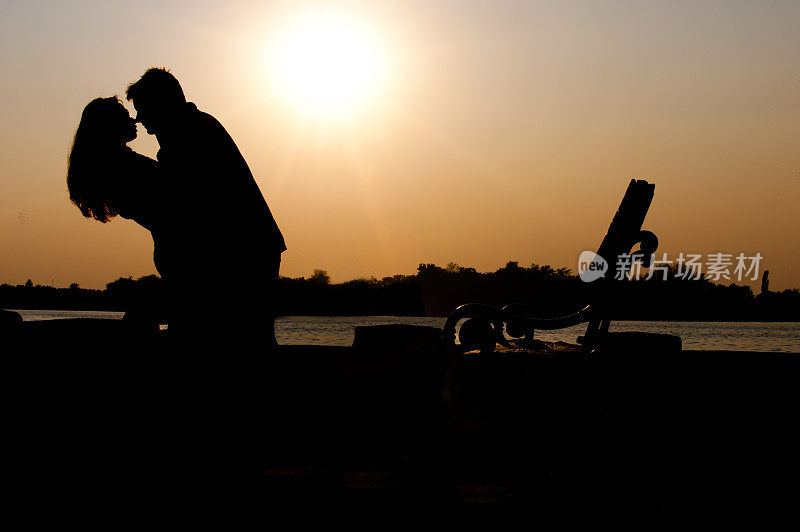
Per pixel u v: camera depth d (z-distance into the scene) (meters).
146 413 5.75
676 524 4.71
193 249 5.46
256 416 5.44
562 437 6.64
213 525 4.72
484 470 5.91
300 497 5.19
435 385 7.02
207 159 5.51
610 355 7.00
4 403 5.97
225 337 5.42
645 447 6.58
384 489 5.35
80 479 5.58
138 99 5.56
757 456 6.29
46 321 6.33
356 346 7.15
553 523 4.71
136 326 6.28
